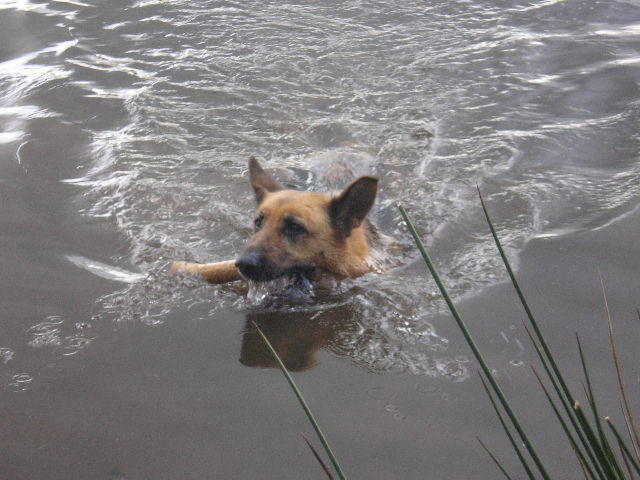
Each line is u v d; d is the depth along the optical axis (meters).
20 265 1.49
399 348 1.29
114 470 1.08
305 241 1.48
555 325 1.31
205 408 1.17
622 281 1.41
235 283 1.48
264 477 1.06
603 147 1.89
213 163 1.90
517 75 2.28
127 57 2.39
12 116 2.06
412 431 1.13
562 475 1.05
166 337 1.32
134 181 1.79
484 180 1.81
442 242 1.61
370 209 1.51
